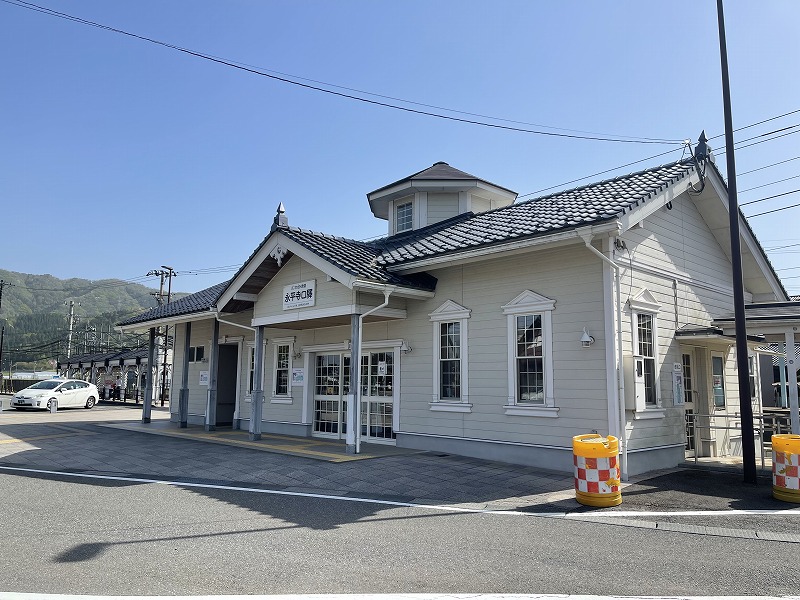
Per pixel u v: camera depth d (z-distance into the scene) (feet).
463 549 18.04
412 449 38.93
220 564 16.51
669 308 36.11
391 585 14.92
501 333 35.19
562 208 35.04
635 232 33.65
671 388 35.14
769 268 46.06
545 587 14.82
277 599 13.88
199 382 62.03
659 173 36.68
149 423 61.57
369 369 43.93
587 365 31.01
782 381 57.77
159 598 13.83
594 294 31.19
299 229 41.32
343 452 37.27
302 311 40.50
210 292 62.39
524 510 23.31
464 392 36.68
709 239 42.57
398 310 40.16
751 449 29.17
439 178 51.90
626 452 29.76
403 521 21.54
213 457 36.94
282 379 51.65
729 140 30.58
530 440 33.01
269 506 24.02
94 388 98.84
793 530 20.27
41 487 28.30
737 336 29.89
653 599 14.03
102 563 16.51
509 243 32.27
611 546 18.39
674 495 26.11
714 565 16.55
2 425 60.54
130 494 26.53
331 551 17.79
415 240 44.19
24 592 14.06
